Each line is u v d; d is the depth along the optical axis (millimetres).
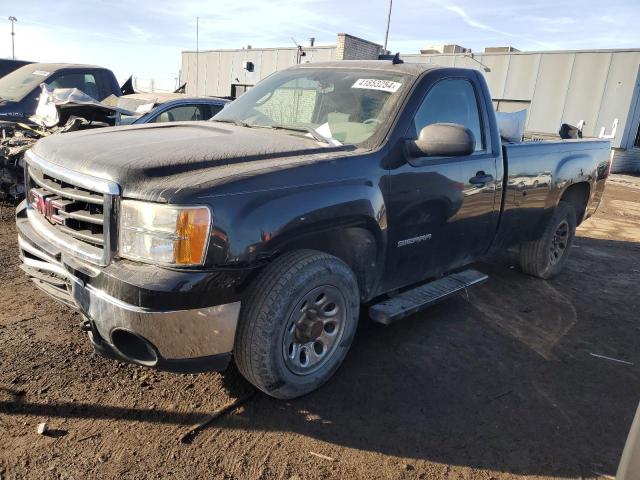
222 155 2807
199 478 2377
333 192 2871
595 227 9031
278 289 2662
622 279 5875
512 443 2799
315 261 2807
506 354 3793
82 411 2768
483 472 2570
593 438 2898
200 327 2484
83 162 2682
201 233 2406
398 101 3445
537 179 4652
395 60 3898
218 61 34094
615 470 2652
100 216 2584
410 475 2512
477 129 4023
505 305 4750
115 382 3043
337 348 3121
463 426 2906
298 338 2891
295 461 2539
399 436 2781
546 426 2971
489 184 4027
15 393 2857
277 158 2918
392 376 3355
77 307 2656
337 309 3059
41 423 2641
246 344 2688
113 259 2506
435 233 3674
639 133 20953
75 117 6738
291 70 4277
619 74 19781
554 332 4250
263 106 3967
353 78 3791
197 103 7715
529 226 4875
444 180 3586
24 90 8258
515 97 22406
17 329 3555
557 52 21047
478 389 3293
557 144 4980
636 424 1728
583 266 6312
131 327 2398
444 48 27016
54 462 2396
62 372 3094
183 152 2777
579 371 3639
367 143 3279
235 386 3096
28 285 4344
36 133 7281
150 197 2404
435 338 3947
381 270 3361
